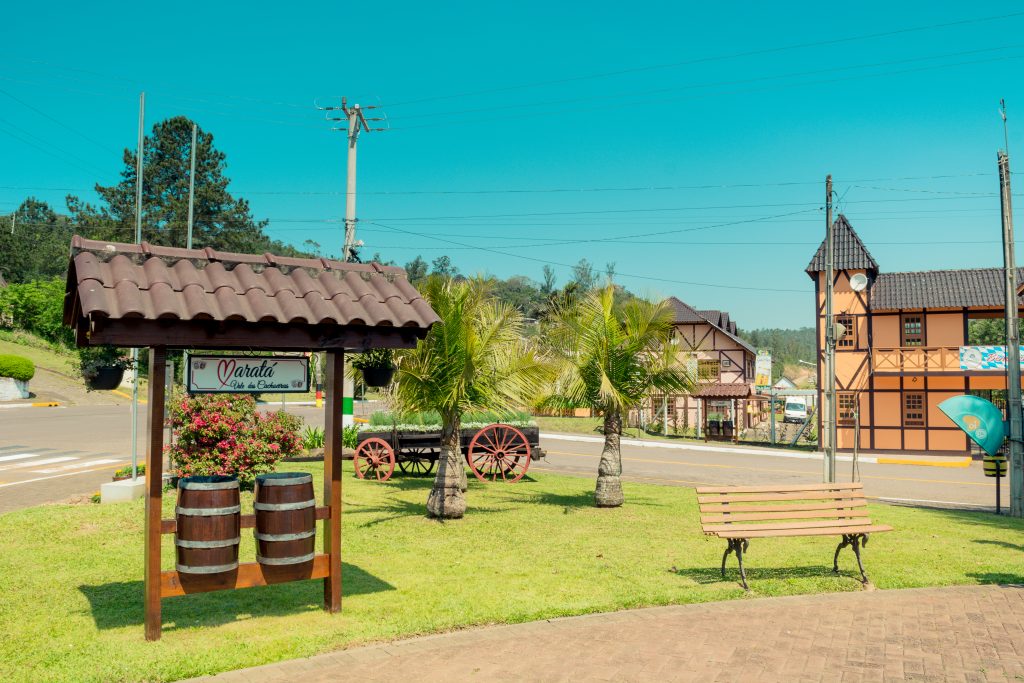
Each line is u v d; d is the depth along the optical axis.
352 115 22.61
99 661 5.40
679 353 13.45
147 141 60.22
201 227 60.28
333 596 6.62
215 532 6.07
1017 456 14.93
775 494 8.15
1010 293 15.30
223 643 5.81
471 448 16.62
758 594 7.35
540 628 6.27
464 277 11.70
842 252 32.78
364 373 9.01
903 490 19.81
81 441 23.89
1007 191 15.93
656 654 5.67
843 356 32.31
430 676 5.20
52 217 102.00
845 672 5.34
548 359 12.63
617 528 10.95
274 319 6.08
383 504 12.65
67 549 8.88
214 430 12.59
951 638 6.09
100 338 5.66
